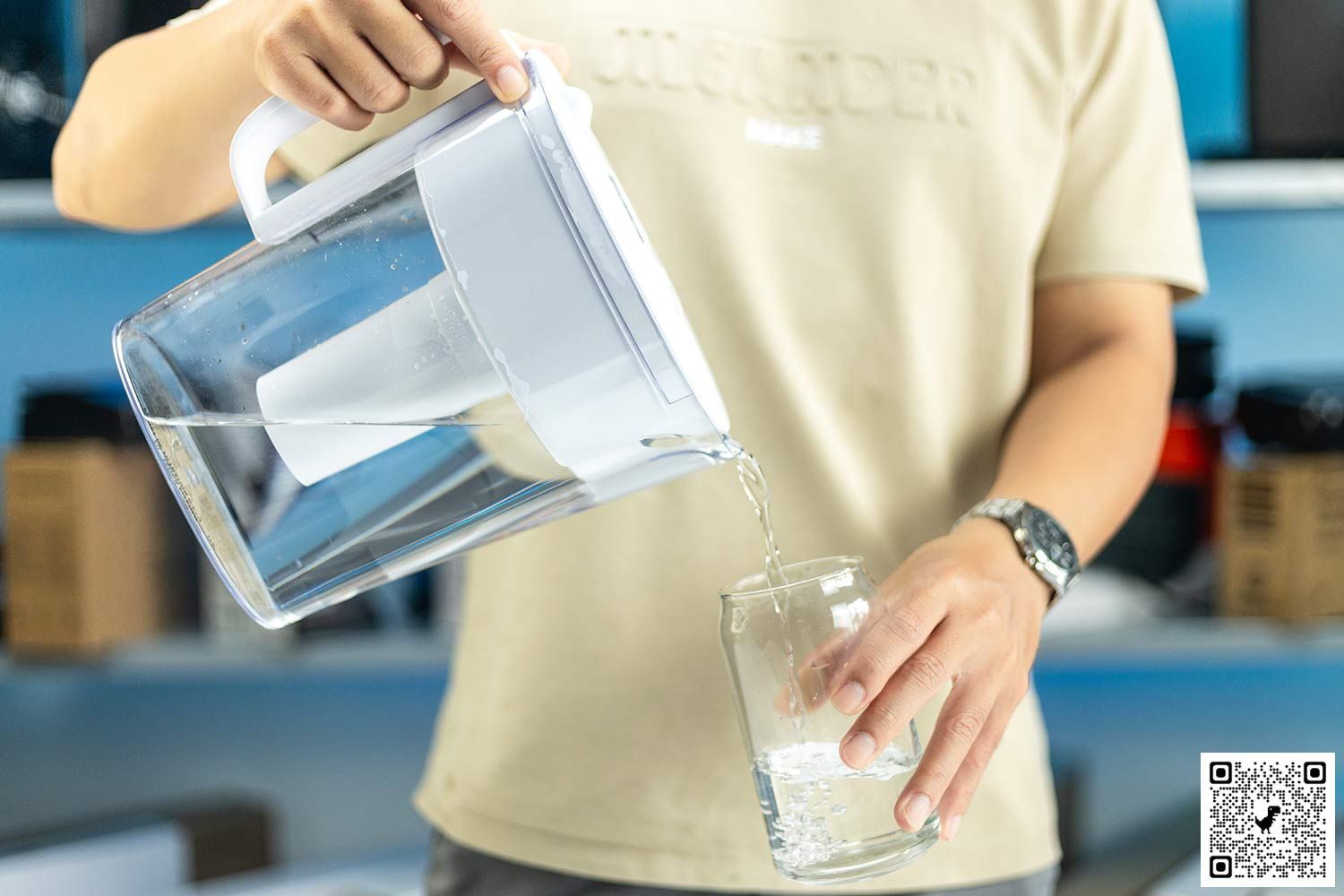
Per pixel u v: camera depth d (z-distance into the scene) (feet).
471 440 1.95
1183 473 5.49
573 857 2.60
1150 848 5.69
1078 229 2.86
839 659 1.93
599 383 1.82
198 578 6.11
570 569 2.62
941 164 2.65
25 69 5.73
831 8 2.63
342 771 6.91
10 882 5.33
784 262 2.64
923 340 2.67
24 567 5.66
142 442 5.98
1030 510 2.33
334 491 2.01
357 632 5.89
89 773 6.98
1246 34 5.34
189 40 2.35
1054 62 2.71
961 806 2.04
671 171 2.57
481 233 1.79
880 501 2.70
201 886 6.00
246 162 1.95
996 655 2.07
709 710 2.59
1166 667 6.30
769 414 2.62
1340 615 5.09
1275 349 6.22
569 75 2.56
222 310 1.98
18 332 6.89
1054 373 2.95
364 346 1.90
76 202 2.68
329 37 1.86
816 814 1.94
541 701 2.64
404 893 5.49
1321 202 5.52
